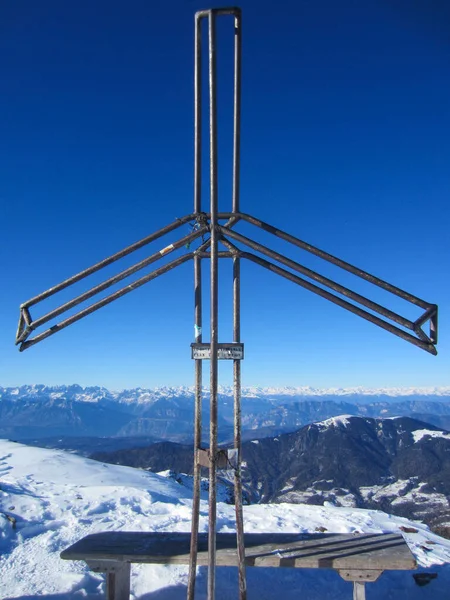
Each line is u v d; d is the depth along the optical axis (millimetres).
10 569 3660
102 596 3217
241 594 2355
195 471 2482
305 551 2783
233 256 2633
